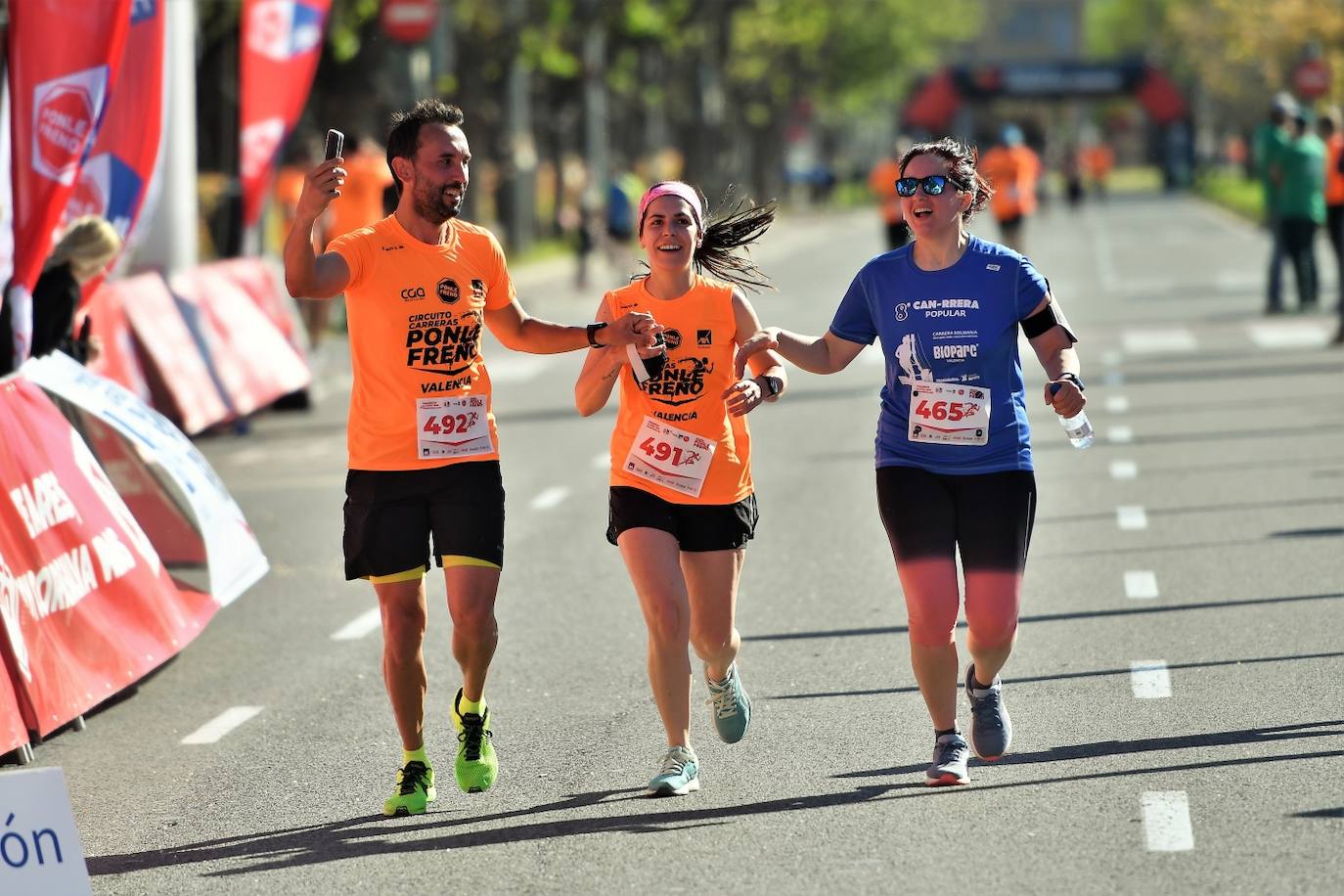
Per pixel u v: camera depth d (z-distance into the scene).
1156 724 20.69
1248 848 16.59
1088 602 26.95
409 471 18.64
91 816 19.42
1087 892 15.73
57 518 23.20
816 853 17.00
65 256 26.66
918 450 18.39
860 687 23.00
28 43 25.94
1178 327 66.75
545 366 62.84
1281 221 68.94
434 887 16.59
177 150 46.25
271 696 23.97
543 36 120.56
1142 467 38.66
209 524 26.44
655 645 18.88
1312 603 26.22
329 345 69.25
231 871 17.38
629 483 19.05
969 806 18.14
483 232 19.12
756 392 18.48
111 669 23.11
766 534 33.19
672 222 18.81
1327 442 40.69
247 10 50.75
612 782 19.59
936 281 18.23
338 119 93.94
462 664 19.02
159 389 43.28
